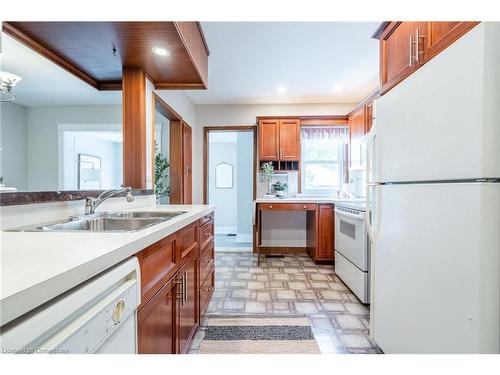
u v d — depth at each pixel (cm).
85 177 199
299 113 437
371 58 279
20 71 157
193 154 436
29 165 160
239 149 531
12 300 44
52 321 49
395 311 141
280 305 238
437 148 110
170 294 122
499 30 90
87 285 61
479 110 92
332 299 250
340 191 427
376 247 162
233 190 673
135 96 208
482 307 91
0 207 101
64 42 163
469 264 95
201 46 229
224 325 203
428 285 116
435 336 111
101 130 208
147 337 95
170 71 214
